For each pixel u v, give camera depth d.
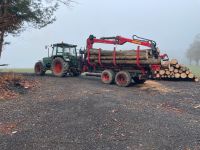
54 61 19.77
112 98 11.86
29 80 15.91
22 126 8.47
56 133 7.83
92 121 8.68
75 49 20.23
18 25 18.45
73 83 16.12
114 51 16.66
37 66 20.97
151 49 15.99
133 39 17.09
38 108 10.30
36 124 8.61
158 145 7.04
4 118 9.22
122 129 8.05
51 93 12.95
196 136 7.62
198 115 9.90
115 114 9.30
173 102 11.88
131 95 13.07
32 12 20.09
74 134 7.73
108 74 16.48
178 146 6.98
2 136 7.69
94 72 18.05
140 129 8.05
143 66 15.96
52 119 9.00
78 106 10.38
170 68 19.02
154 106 10.93
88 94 12.63
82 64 18.56
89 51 17.83
